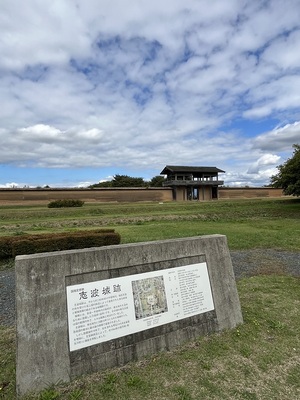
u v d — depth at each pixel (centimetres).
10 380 297
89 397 264
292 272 734
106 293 320
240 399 263
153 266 359
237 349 345
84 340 299
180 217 2275
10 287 676
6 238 1023
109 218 2180
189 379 290
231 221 2078
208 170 5475
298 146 2739
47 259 296
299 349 348
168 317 351
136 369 305
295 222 1938
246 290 578
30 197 4059
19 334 276
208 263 403
